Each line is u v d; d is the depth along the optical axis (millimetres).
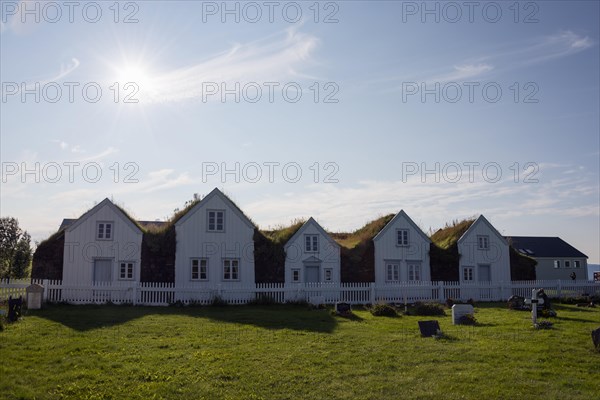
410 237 41062
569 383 15023
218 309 31047
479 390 14594
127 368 16375
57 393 14289
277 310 30797
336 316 27766
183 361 17266
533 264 43781
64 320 24641
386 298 36156
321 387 15000
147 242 36188
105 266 35531
